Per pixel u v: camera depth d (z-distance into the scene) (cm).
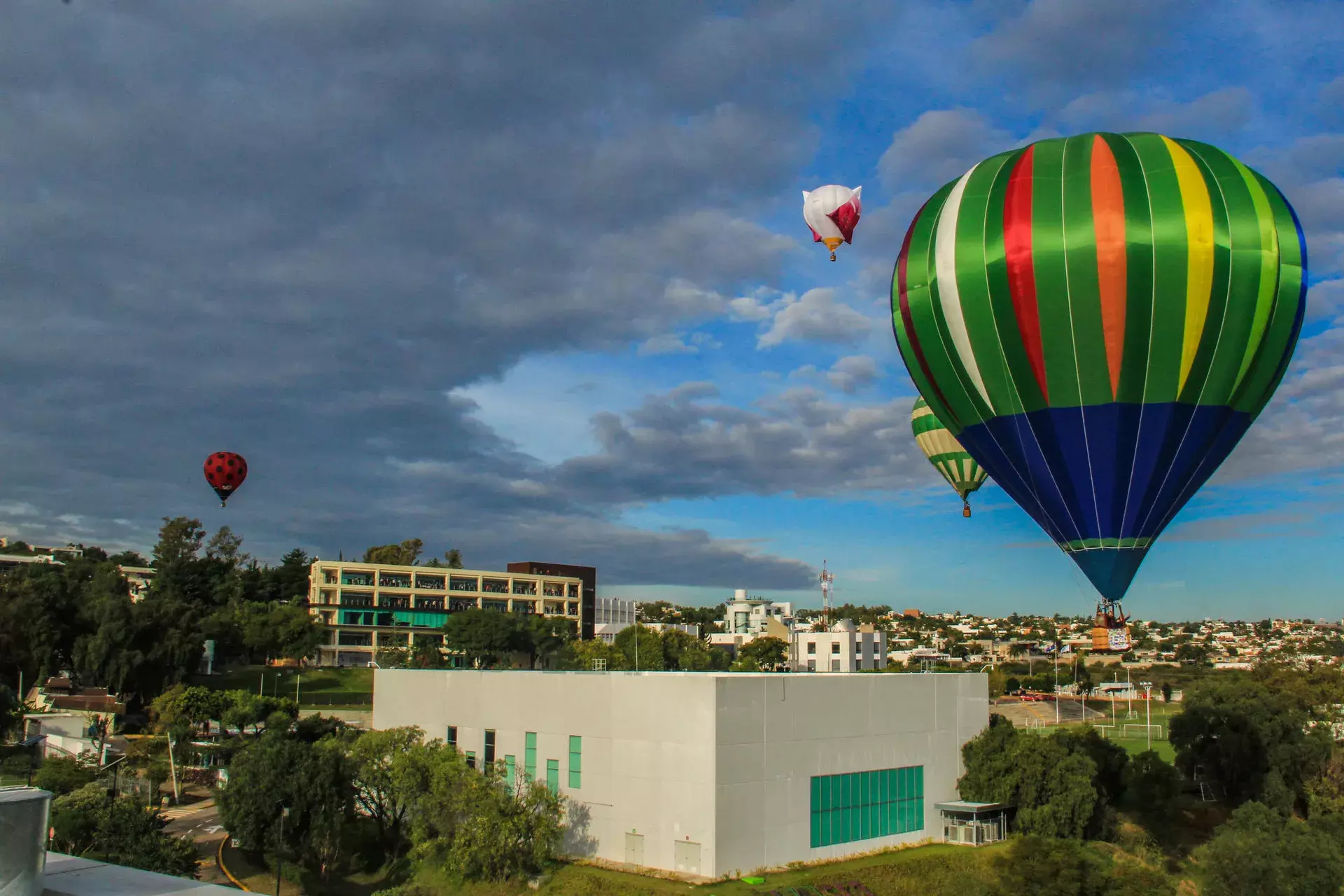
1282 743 6894
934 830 5412
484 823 4509
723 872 4362
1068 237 3706
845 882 4344
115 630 9588
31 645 9669
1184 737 7269
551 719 5191
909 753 5338
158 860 4209
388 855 5281
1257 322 3706
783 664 16200
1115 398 3781
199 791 6806
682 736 4531
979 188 4028
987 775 5503
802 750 4775
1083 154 3878
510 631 14350
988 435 4172
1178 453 3856
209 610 14225
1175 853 5756
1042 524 4216
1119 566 3991
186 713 8050
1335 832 5478
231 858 5131
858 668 15562
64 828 4203
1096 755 6606
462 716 5766
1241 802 6881
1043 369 3844
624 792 4747
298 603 16450
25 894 743
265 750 5134
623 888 4219
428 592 16488
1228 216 3675
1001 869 4066
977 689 5875
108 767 6981
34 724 8050
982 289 3897
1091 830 5750
